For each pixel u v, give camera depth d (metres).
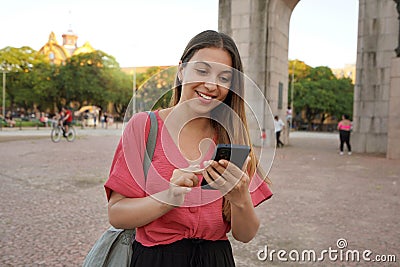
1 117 44.06
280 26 19.75
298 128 58.03
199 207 1.45
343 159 14.19
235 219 1.46
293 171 10.70
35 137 23.50
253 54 18.98
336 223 5.46
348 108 53.84
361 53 17.56
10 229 4.96
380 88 17.16
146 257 1.48
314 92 53.44
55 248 4.33
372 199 7.09
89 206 6.26
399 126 14.30
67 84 52.06
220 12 20.64
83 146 17.97
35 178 8.82
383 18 17.03
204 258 1.49
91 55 52.12
